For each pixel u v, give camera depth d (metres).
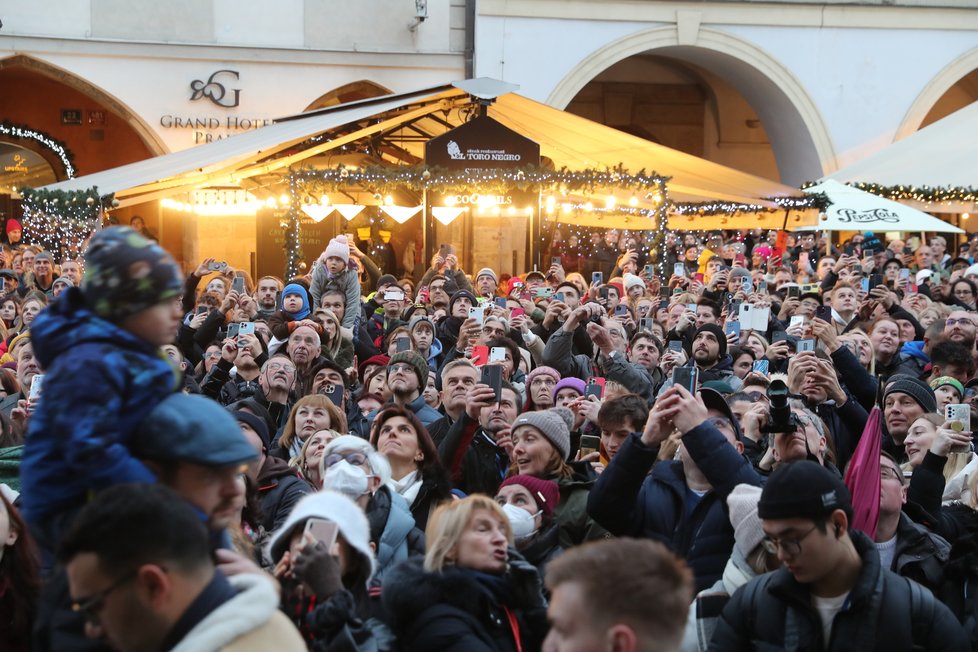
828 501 4.18
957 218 33.06
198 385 10.41
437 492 6.42
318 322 10.81
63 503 3.41
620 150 22.08
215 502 3.55
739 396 7.70
